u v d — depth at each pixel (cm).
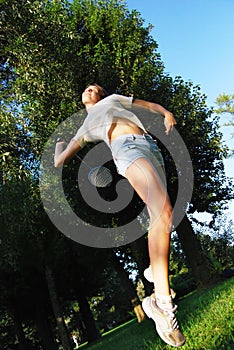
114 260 2759
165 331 276
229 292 1017
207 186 2306
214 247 4328
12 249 1560
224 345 403
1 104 988
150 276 288
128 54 2042
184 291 3647
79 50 2005
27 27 1045
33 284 2858
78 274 3005
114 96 323
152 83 2088
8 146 943
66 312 4675
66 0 2091
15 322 3197
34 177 1278
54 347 3141
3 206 1252
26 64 1026
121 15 2138
